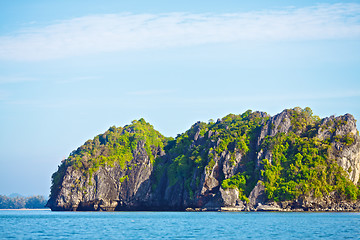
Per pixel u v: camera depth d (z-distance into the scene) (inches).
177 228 5757.9
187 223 6589.6
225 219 7372.1
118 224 6501.0
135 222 6909.5
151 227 5944.9
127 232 5290.4
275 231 5285.4
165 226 6082.7
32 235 5012.3
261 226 5925.2
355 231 5226.4
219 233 5123.0
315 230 5349.4
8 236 4928.6
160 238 4694.9
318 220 6889.8
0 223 6865.2
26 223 6850.4
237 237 4751.5
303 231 5255.9
